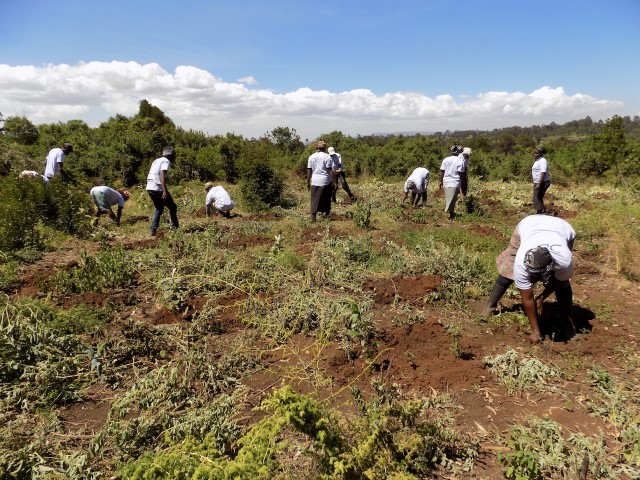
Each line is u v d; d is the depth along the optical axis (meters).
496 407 3.30
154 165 7.78
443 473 2.70
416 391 3.46
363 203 10.43
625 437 2.90
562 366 3.80
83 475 2.53
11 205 6.77
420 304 5.05
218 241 7.11
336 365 3.79
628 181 15.17
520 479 2.54
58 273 5.15
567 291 4.17
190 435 2.73
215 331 4.35
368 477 2.35
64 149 9.41
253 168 11.43
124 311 4.68
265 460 2.33
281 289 5.13
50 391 3.34
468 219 9.73
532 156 20.14
